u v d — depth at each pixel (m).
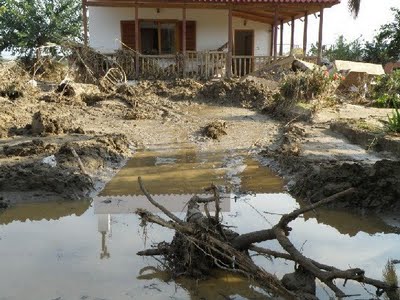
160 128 12.49
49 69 23.91
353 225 6.11
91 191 7.39
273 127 12.70
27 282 4.50
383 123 11.41
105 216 6.37
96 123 12.92
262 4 20.91
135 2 20.44
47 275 4.64
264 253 4.81
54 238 5.62
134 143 10.70
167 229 5.84
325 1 20.91
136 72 20.78
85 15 20.44
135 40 22.38
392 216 6.29
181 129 12.38
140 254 5.09
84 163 8.28
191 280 4.61
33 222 6.20
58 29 29.39
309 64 19.09
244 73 21.52
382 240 5.61
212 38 24.11
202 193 7.34
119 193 7.35
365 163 8.08
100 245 5.38
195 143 10.81
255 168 8.75
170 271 4.77
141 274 4.69
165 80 20.67
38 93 16.80
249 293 4.37
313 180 7.06
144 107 15.42
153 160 9.32
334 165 7.39
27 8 29.06
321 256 5.11
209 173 8.44
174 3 20.47
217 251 4.62
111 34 23.41
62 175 7.46
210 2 20.59
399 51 30.83
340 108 14.72
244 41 25.12
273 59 21.14
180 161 9.24
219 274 4.73
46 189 7.18
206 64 21.12
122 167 8.80
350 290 4.38
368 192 6.61
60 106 14.97
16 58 26.70
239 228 5.84
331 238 5.66
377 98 16.81
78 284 4.47
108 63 20.14
